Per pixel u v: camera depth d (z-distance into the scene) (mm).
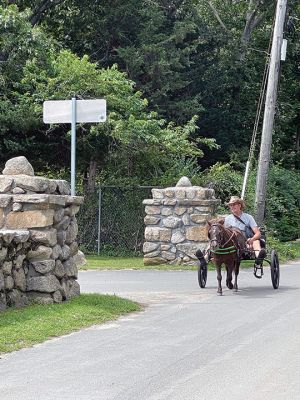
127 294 16672
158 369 9477
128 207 27875
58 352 10453
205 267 18047
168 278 20219
